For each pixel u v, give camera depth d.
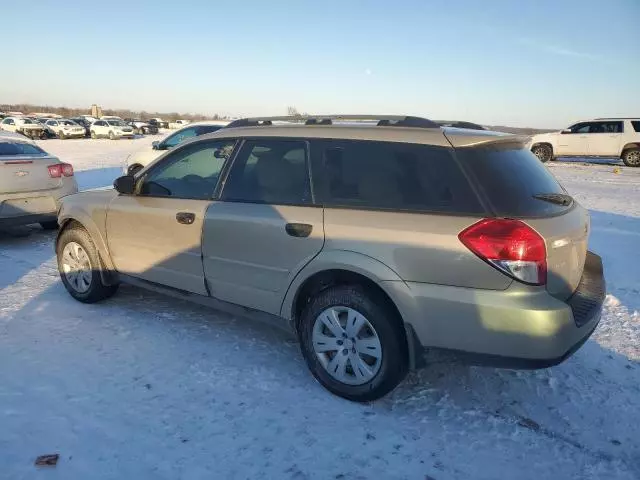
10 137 7.64
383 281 3.09
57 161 7.52
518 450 2.95
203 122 11.02
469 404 3.39
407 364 3.26
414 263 3.02
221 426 3.11
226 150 3.96
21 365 3.74
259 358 3.94
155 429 3.07
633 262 6.45
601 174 18.34
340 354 3.37
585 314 3.05
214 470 2.75
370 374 3.26
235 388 3.52
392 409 3.32
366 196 3.28
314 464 2.81
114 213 4.50
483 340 2.92
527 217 2.91
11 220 6.99
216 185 3.94
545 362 2.85
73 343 4.11
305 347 3.54
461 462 2.85
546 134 23.02
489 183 2.99
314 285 3.55
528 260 2.81
